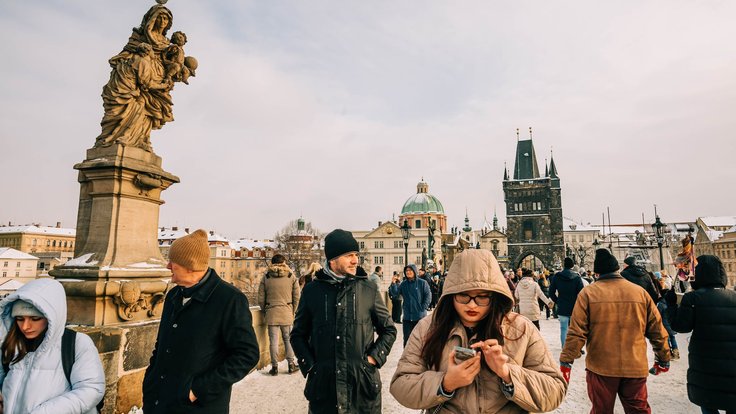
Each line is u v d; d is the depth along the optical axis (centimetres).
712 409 359
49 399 232
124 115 504
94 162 476
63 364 241
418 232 8394
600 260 416
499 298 213
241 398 538
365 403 318
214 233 9419
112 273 450
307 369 331
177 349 259
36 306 229
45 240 10519
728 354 354
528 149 8675
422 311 812
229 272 8981
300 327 354
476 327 217
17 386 235
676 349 844
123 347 422
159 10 532
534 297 931
